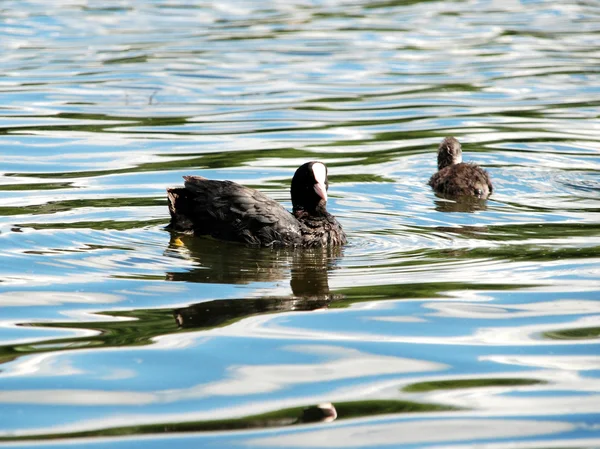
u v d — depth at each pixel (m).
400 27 37.28
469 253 13.67
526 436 7.89
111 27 36.94
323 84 27.45
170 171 18.81
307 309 11.07
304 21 38.38
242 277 12.40
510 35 35.91
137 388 8.76
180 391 8.70
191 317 10.71
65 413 8.23
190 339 10.01
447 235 14.79
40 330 10.25
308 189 14.97
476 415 8.26
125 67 29.31
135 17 39.34
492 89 26.89
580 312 10.93
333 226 14.43
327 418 8.18
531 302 11.34
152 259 13.16
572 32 36.72
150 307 11.07
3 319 10.59
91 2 43.03
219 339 10.02
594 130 22.41
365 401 8.54
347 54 31.77
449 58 31.47
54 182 17.84
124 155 20.05
